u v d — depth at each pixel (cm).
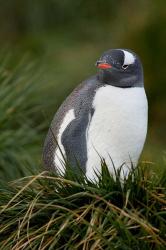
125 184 939
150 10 2405
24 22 2820
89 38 2641
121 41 2395
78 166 952
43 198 955
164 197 942
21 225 929
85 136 982
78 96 999
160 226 914
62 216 923
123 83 976
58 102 1995
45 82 1460
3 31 2786
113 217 908
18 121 1398
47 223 927
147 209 917
